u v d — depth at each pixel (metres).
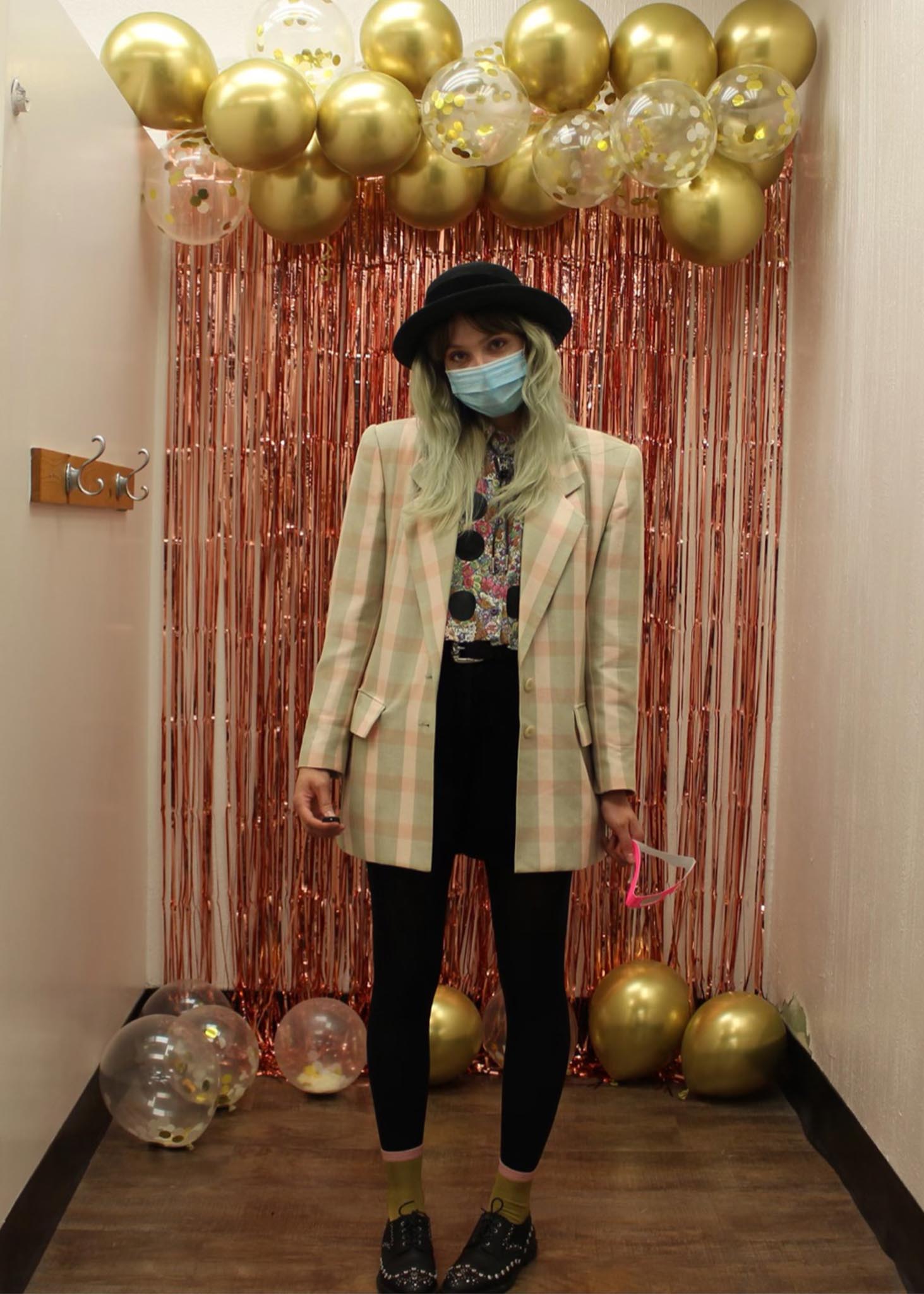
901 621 1.88
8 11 1.61
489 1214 1.80
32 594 1.79
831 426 2.29
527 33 2.24
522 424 1.75
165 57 2.24
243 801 2.63
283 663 2.62
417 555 1.74
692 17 2.30
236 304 2.58
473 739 1.73
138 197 2.36
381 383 2.60
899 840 1.88
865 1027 2.02
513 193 2.38
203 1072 2.12
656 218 2.59
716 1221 1.96
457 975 2.66
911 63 1.89
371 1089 1.78
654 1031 2.40
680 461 2.62
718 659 2.65
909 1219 1.79
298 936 2.65
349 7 2.61
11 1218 1.70
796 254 2.56
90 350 2.06
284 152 2.21
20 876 1.75
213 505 2.60
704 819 2.67
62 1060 1.97
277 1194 2.03
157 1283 1.77
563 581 1.72
